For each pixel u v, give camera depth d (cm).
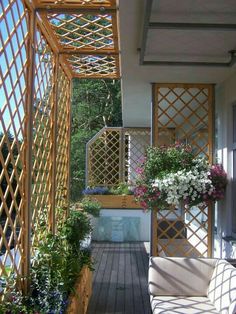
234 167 441
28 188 280
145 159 457
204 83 473
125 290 467
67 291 299
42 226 342
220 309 292
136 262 611
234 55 367
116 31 336
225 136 453
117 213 802
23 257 276
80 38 361
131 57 375
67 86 479
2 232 232
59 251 324
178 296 333
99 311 398
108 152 962
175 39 330
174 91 500
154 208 446
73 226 399
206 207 469
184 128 677
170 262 342
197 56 376
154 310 299
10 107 238
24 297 258
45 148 353
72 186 1295
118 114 1464
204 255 474
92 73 477
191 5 265
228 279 297
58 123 417
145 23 275
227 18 285
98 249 712
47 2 288
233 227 439
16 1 245
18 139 260
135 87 496
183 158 440
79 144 1332
